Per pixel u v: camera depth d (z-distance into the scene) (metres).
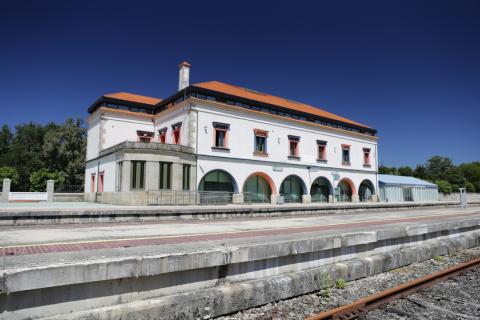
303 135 34.06
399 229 9.98
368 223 13.49
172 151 23.70
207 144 26.78
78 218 13.05
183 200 23.69
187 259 5.78
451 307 6.47
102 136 29.75
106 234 9.60
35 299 4.59
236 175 28.42
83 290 4.95
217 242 7.88
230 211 16.77
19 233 9.78
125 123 31.06
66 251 6.56
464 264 9.06
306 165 33.97
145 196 22.09
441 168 82.69
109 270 5.04
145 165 22.77
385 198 42.44
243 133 29.27
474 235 13.35
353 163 39.12
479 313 6.20
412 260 9.95
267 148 30.83
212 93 27.39
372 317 5.87
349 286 7.64
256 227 11.94
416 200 45.66
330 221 14.77
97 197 27.91
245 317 5.86
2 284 4.25
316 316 5.55
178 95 28.02
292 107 35.06
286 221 14.80
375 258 8.83
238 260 6.42
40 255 6.08
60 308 4.77
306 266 7.70
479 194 51.97
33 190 38.94
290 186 33.62
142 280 5.48
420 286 7.45
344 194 39.12
